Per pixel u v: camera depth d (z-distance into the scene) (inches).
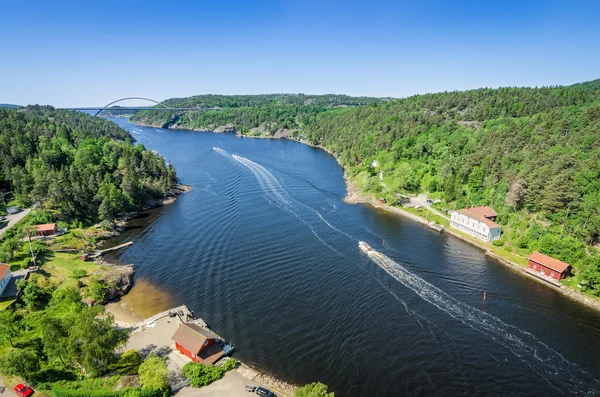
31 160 5989.2
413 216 5265.8
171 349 2518.5
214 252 4077.3
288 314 2935.5
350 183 7175.2
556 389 2230.6
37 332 2625.5
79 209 5002.5
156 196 6190.9
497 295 3267.7
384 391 2187.5
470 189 5452.8
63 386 2059.5
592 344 2647.6
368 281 3444.9
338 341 2625.5
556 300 3208.7
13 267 3459.6
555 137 5565.9
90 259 3971.5
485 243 4301.2
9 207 4926.2
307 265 3737.7
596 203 3833.7
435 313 2970.0
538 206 4328.3
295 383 2247.8
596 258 3203.7
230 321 2856.8
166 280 3528.5
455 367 2388.0
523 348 2583.7
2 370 2039.9
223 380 2239.2
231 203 5871.1
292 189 6717.5
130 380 2135.8
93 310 2317.9
